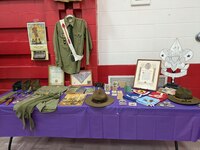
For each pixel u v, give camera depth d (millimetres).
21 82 2018
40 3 1907
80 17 1933
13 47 2051
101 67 2141
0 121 1577
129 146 1871
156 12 1925
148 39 2018
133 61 2102
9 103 1592
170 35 1979
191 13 1889
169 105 1455
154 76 1808
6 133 1618
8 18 1961
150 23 1964
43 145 1938
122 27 2006
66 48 1932
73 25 1854
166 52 1906
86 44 1916
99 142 1959
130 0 1917
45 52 2018
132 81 2078
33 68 2121
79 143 1953
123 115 1478
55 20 1902
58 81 2074
